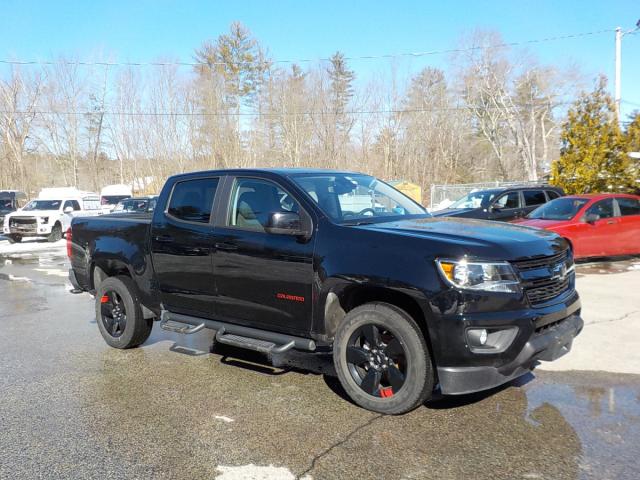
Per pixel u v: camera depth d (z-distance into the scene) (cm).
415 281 383
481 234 413
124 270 607
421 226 443
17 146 4809
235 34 5422
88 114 5022
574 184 1622
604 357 540
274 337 466
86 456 355
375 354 416
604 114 1627
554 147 5569
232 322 500
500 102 5162
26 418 417
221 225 499
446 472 328
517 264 384
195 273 514
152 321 606
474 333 372
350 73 6306
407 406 397
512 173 5597
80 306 868
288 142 4566
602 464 333
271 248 457
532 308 383
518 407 423
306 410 426
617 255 1146
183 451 360
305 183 479
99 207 2430
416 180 4966
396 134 4859
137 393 468
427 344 394
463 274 372
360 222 455
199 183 533
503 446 359
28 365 550
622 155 1544
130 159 4656
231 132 4553
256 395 461
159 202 557
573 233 1067
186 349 605
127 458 352
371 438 375
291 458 349
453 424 394
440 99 5253
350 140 4747
